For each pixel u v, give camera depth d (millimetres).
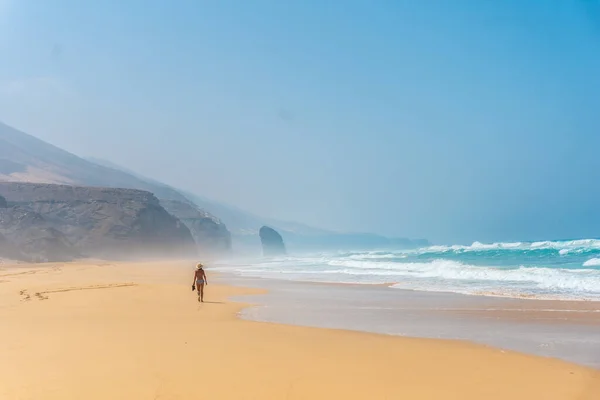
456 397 6836
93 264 77562
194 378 7504
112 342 10367
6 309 16578
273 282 32438
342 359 9008
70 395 6559
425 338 11414
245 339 10992
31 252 85625
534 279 25844
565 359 9227
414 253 71125
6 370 7832
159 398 6516
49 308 16891
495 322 13961
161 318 14727
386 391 7051
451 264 40000
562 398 6832
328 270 44781
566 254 47156
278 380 7496
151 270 54688
